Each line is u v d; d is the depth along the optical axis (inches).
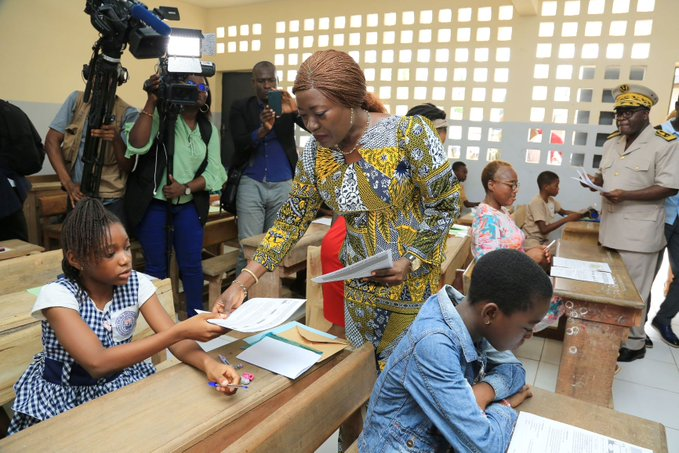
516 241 93.1
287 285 143.0
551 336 124.0
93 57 86.0
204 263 121.3
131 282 51.2
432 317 39.3
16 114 112.0
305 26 207.6
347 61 44.4
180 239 103.2
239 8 222.5
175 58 86.8
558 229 167.9
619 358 111.2
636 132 106.2
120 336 49.9
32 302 63.2
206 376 42.2
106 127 87.4
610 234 109.3
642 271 107.2
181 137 99.0
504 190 91.6
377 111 50.1
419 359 37.0
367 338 54.3
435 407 36.0
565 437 37.6
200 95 97.3
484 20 176.4
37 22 177.3
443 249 53.1
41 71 180.7
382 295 51.7
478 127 184.1
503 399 41.7
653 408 92.4
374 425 40.3
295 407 37.0
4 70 171.2
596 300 76.4
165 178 96.6
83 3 188.9
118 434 33.9
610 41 161.6
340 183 49.9
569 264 95.3
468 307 38.9
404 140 47.4
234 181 120.7
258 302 48.6
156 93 90.8
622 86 106.2
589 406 42.8
